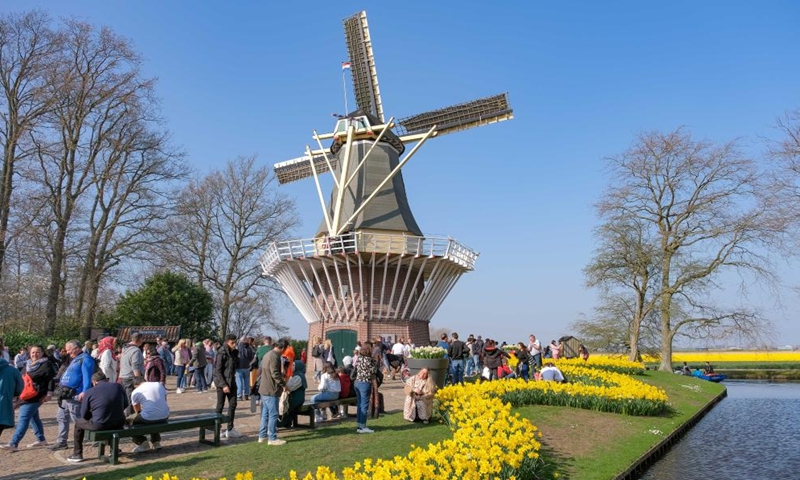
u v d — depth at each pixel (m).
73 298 30.06
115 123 28.23
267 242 39.09
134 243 28.80
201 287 37.59
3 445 9.80
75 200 27.14
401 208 29.20
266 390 9.95
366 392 11.02
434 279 27.45
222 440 10.59
